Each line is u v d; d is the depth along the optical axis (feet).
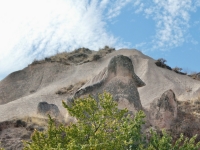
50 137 63.62
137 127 63.41
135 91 93.45
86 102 63.21
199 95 117.70
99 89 93.40
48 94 132.57
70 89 135.44
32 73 158.40
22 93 149.89
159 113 89.56
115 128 61.67
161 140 64.59
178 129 86.94
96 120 61.77
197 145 65.67
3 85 154.40
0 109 117.29
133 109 90.27
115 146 58.59
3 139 85.05
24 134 86.63
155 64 145.28
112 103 63.46
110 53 159.02
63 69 156.35
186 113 94.12
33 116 95.30
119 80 94.22
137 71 140.67
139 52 157.28
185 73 146.61
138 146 62.75
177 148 66.74
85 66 152.66
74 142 57.52
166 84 128.67
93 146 57.26
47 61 162.91
